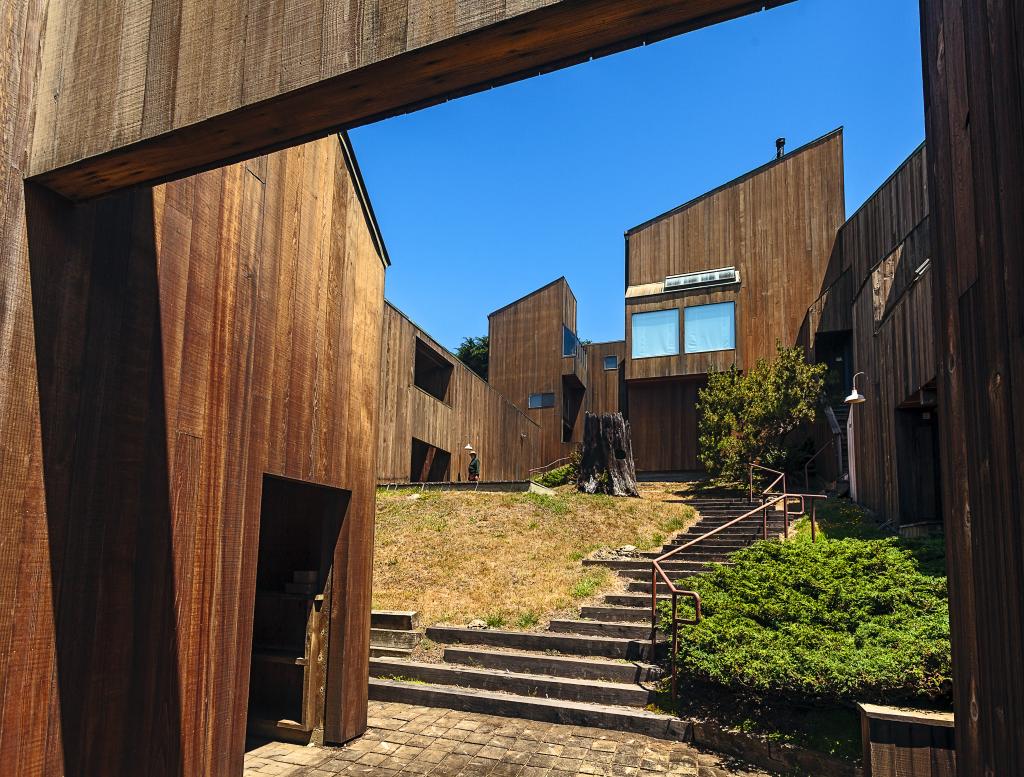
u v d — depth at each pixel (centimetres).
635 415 2050
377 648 767
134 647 316
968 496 176
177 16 243
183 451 353
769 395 1570
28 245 262
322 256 514
